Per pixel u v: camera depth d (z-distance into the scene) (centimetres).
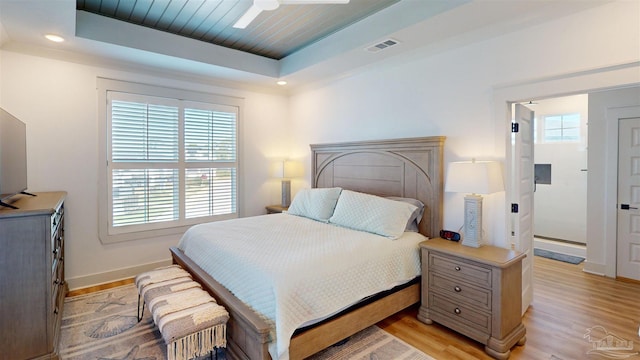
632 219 368
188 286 236
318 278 208
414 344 241
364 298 236
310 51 378
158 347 237
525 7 229
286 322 183
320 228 317
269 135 508
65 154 337
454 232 298
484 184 251
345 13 303
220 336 199
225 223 341
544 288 350
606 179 386
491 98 281
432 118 328
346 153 416
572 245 499
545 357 224
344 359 221
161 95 398
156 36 335
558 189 550
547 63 247
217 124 450
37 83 321
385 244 267
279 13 305
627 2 212
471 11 236
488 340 228
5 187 215
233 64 393
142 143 385
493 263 225
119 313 289
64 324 268
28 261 199
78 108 344
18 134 251
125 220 376
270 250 242
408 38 290
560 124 554
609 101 383
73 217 343
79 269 348
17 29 271
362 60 357
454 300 252
